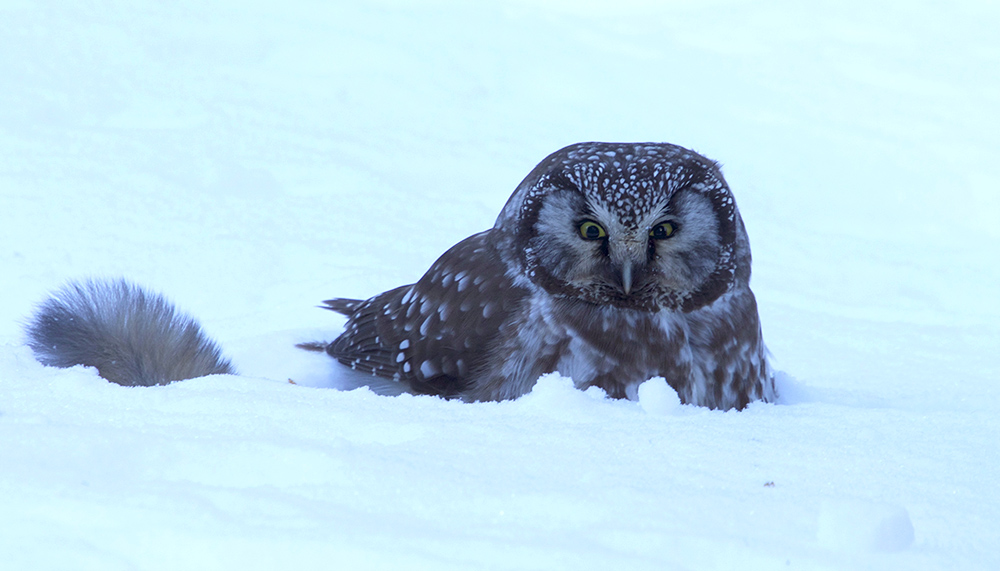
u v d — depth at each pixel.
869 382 9.48
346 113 25.06
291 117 23.97
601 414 5.90
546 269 7.43
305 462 4.45
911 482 4.65
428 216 16.75
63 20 30.02
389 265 13.61
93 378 6.01
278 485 4.34
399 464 4.48
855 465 4.89
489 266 7.94
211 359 7.77
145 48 28.84
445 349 8.05
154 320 7.61
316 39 32.03
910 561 3.74
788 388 8.55
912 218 21.14
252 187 17.80
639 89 31.89
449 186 19.70
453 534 3.74
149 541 3.60
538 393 6.16
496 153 22.77
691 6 44.59
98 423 5.18
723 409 7.70
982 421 5.94
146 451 4.59
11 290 11.46
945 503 4.38
